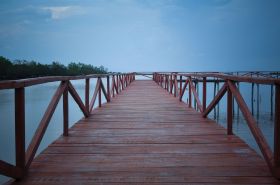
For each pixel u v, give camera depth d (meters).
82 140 4.05
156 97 10.72
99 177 2.68
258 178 2.63
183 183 2.54
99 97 7.77
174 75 11.39
